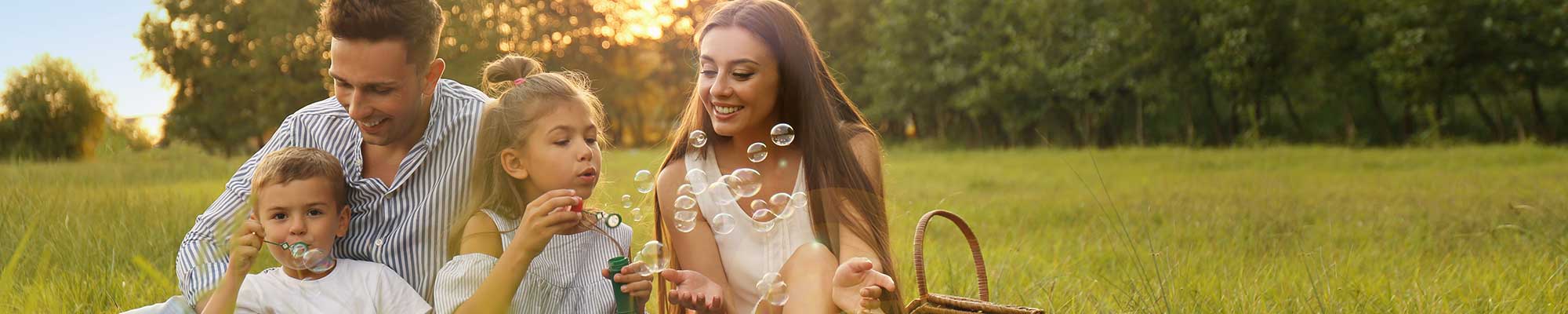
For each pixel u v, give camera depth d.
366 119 2.54
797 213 2.71
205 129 29.97
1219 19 25.91
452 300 2.41
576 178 2.50
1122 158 19.16
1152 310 3.31
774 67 2.65
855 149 2.84
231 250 2.23
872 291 2.30
